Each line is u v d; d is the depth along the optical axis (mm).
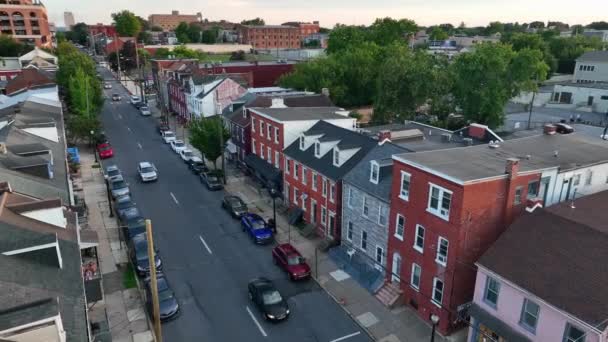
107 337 22688
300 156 38312
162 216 40094
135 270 30562
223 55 165500
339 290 28750
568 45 125938
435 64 70000
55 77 84125
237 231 37312
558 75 113062
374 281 28859
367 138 34719
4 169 27641
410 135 35906
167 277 30203
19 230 19875
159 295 26547
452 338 23984
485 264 21125
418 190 24531
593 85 84062
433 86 62938
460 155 26172
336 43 117438
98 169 53344
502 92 62531
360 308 26891
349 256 31641
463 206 21781
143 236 33219
